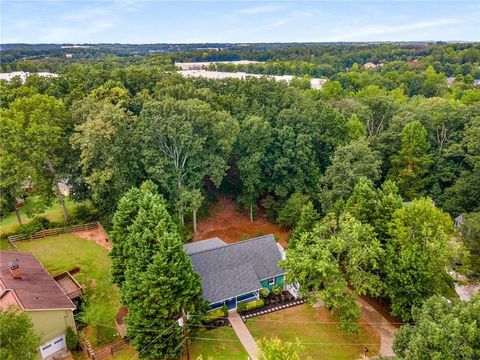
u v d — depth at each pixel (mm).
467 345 18172
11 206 40719
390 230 30188
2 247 38594
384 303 32844
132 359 26156
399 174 51031
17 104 39188
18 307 24719
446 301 21891
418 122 50031
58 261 36094
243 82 59844
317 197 45719
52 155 40750
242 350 27250
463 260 29750
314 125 48875
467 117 52250
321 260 27250
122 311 30328
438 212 31172
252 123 44688
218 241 37344
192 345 27531
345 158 41156
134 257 27172
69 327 27234
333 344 28016
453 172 51062
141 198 31453
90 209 45531
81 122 42031
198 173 41812
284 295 33500
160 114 39500
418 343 19094
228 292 30688
